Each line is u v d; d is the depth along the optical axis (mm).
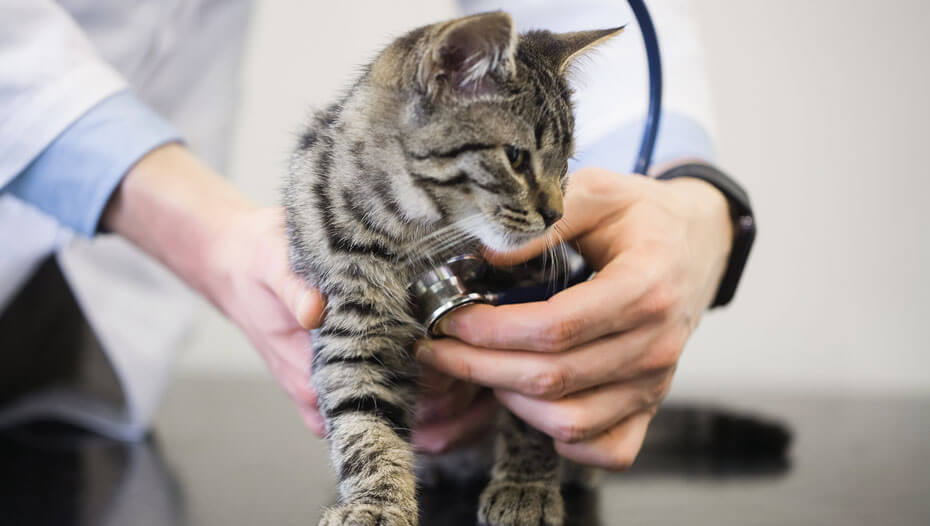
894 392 842
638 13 448
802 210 862
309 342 459
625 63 554
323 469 518
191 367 893
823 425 653
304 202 454
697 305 459
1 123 485
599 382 427
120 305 602
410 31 454
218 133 690
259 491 476
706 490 476
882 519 421
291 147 496
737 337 883
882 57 831
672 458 553
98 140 494
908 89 833
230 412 685
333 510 412
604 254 448
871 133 844
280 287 436
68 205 500
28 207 555
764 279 874
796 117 848
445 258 452
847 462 535
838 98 841
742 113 851
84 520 436
